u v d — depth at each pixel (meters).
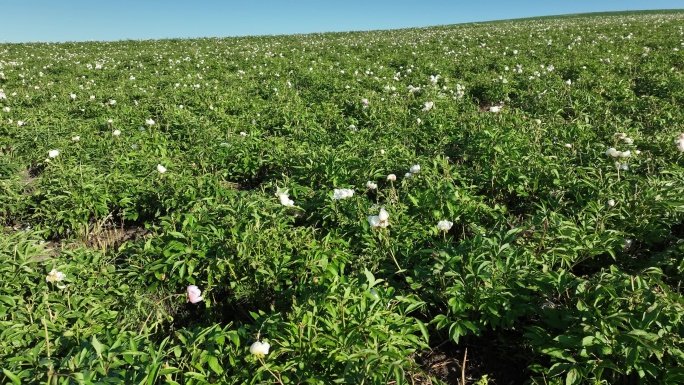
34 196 5.54
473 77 12.15
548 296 3.07
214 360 2.49
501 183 5.17
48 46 28.31
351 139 7.00
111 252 4.35
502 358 3.17
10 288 3.25
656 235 3.82
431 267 3.39
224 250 3.70
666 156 5.52
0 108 10.02
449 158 6.56
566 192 4.79
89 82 13.87
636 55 13.44
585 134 6.46
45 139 7.47
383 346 2.60
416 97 10.31
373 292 3.00
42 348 2.77
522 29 25.30
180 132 8.00
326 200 4.63
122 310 3.32
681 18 27.16
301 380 2.46
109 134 7.74
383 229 3.81
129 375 2.46
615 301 2.65
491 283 3.09
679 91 8.62
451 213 4.28
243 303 3.66
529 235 3.79
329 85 11.91
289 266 3.62
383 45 21.67
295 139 7.56
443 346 3.32
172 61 18.53
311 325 2.63
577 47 15.53
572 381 2.40
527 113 8.23
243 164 6.53
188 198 5.02
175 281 3.64
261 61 17.73
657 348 2.29
